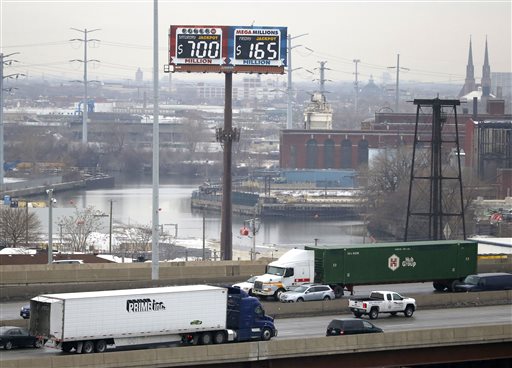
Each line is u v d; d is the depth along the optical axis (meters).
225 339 178.50
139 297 170.62
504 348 180.88
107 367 151.00
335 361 168.12
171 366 155.25
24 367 146.00
